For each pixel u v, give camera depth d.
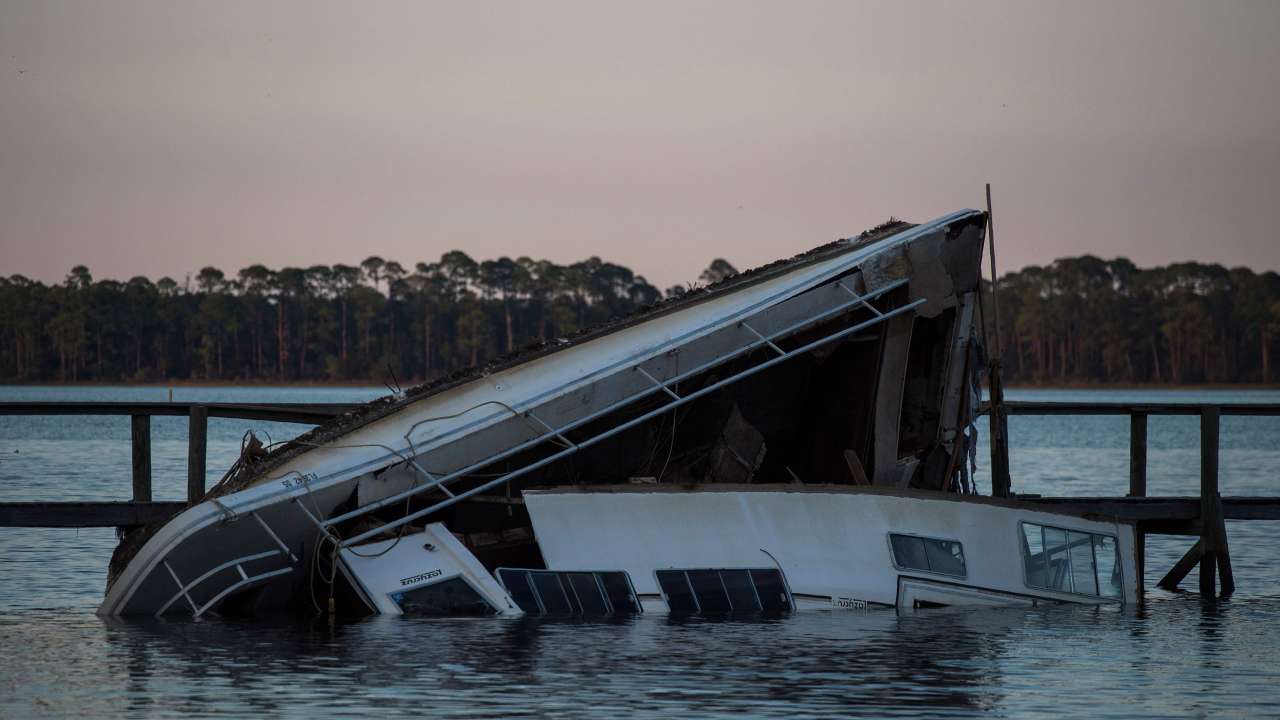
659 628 63.56
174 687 51.56
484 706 48.53
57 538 98.44
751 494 68.69
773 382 78.06
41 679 52.78
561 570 66.94
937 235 76.56
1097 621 67.06
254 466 68.69
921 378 79.06
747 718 47.22
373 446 68.19
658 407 74.88
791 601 67.56
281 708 48.31
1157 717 48.38
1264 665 56.94
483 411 69.75
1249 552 98.31
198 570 65.88
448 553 67.94
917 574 68.88
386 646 59.09
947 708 48.97
